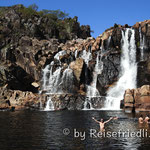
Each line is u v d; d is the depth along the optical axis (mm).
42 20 75938
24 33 66375
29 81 52625
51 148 13219
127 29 54062
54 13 90000
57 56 58281
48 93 49469
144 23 52781
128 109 36938
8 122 23797
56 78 51781
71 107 43031
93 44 55406
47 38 70250
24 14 75625
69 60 56000
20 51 58219
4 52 55219
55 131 18391
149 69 48250
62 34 76438
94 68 52469
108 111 37281
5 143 14320
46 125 21594
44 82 53000
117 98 43969
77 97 44156
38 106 42281
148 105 36094
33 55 56594
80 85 49812
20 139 15414
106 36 54531
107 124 22250
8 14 72312
